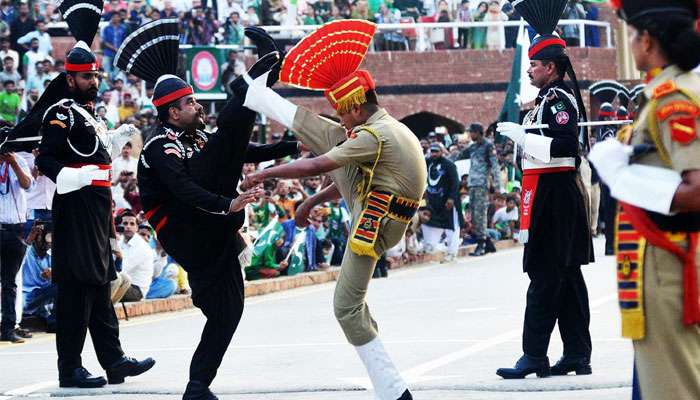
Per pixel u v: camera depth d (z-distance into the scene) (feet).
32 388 52.16
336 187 44.09
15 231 72.08
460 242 137.80
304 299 94.99
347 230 116.78
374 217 41.16
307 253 111.86
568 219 48.60
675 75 28.91
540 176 49.08
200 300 45.27
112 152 53.72
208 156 44.57
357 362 57.16
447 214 127.24
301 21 156.66
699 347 28.73
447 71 171.01
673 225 28.53
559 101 48.85
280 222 108.37
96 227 51.83
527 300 49.52
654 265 28.71
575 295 49.49
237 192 45.70
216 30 143.33
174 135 45.80
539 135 48.62
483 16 172.24
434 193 127.34
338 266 116.67
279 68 44.24
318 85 42.24
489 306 81.35
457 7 173.78
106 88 130.41
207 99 135.85
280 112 42.93
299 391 48.73
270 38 43.93
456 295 90.89
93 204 51.85
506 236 151.84
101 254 51.85
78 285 51.62
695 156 27.99
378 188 41.42
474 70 171.73
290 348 63.57
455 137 163.22
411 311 80.69
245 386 50.14
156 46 47.24
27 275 78.84
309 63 41.88
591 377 48.62
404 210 41.34
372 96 41.78
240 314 45.80
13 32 128.36
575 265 48.67
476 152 135.85
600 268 107.55
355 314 41.65
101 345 52.37
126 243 86.79
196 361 45.34
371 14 166.40
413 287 100.37
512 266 118.01
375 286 103.65
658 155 28.76
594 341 60.23
